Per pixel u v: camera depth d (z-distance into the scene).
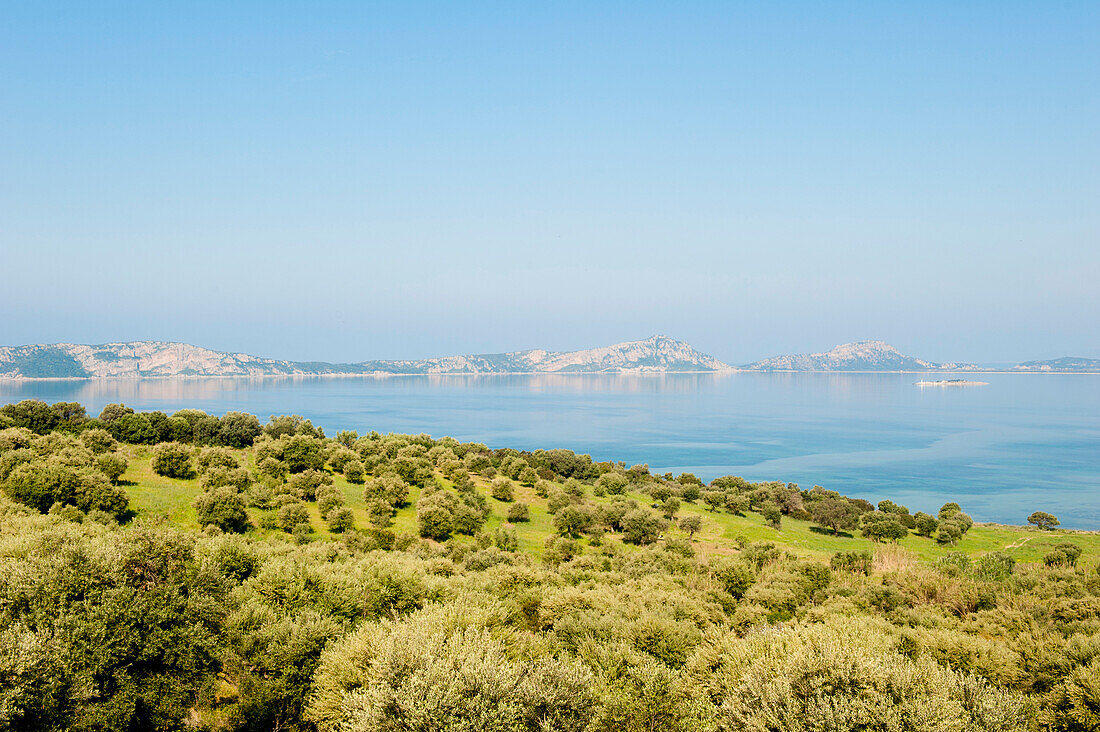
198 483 73.81
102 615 22.12
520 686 18.55
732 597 45.44
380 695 17.88
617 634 29.73
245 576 38.78
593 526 86.69
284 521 66.38
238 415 116.44
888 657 20.14
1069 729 22.61
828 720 17.06
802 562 57.44
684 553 75.50
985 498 190.50
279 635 25.56
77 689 19.69
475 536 74.56
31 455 64.44
